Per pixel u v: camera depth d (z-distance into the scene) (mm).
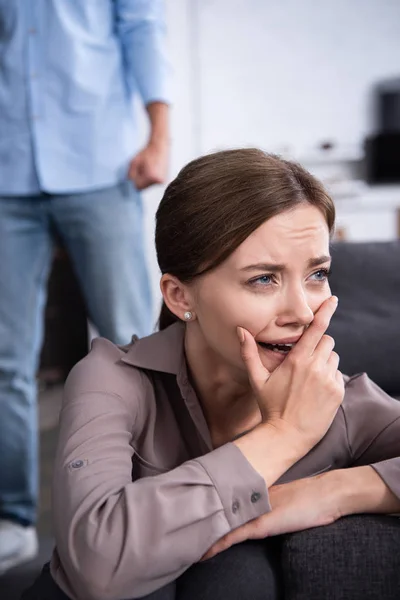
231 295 849
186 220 860
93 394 910
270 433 841
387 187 4941
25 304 1912
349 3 4789
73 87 1825
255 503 799
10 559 1892
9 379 1896
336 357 886
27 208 1858
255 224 816
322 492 848
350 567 781
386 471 866
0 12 1805
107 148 1873
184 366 971
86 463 830
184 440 988
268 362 894
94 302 1930
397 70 4926
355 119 4941
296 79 4801
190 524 759
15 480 1903
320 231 845
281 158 888
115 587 741
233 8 4613
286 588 793
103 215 1869
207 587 778
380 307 1425
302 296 843
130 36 1889
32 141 1823
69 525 777
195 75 4539
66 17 1813
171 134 3535
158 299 3158
